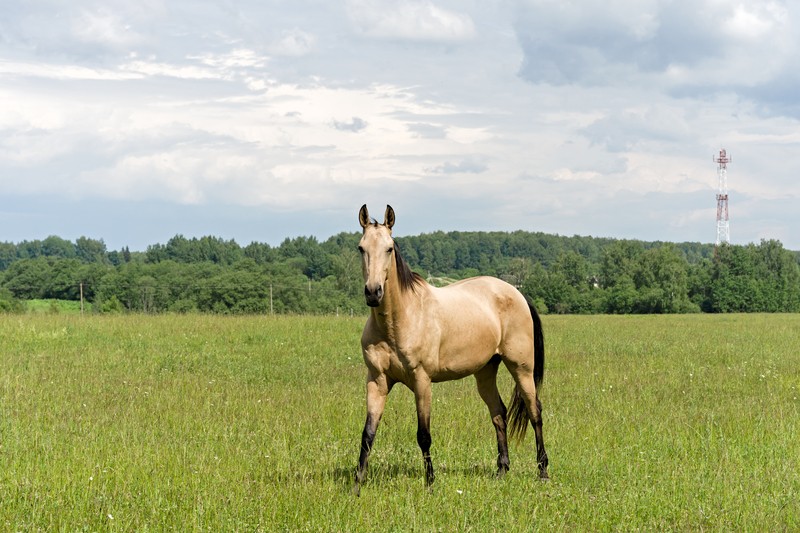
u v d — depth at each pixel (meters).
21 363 14.06
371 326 7.11
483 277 8.55
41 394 11.01
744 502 6.69
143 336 18.42
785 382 14.00
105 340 17.56
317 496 6.46
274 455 8.06
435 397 11.77
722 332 28.17
